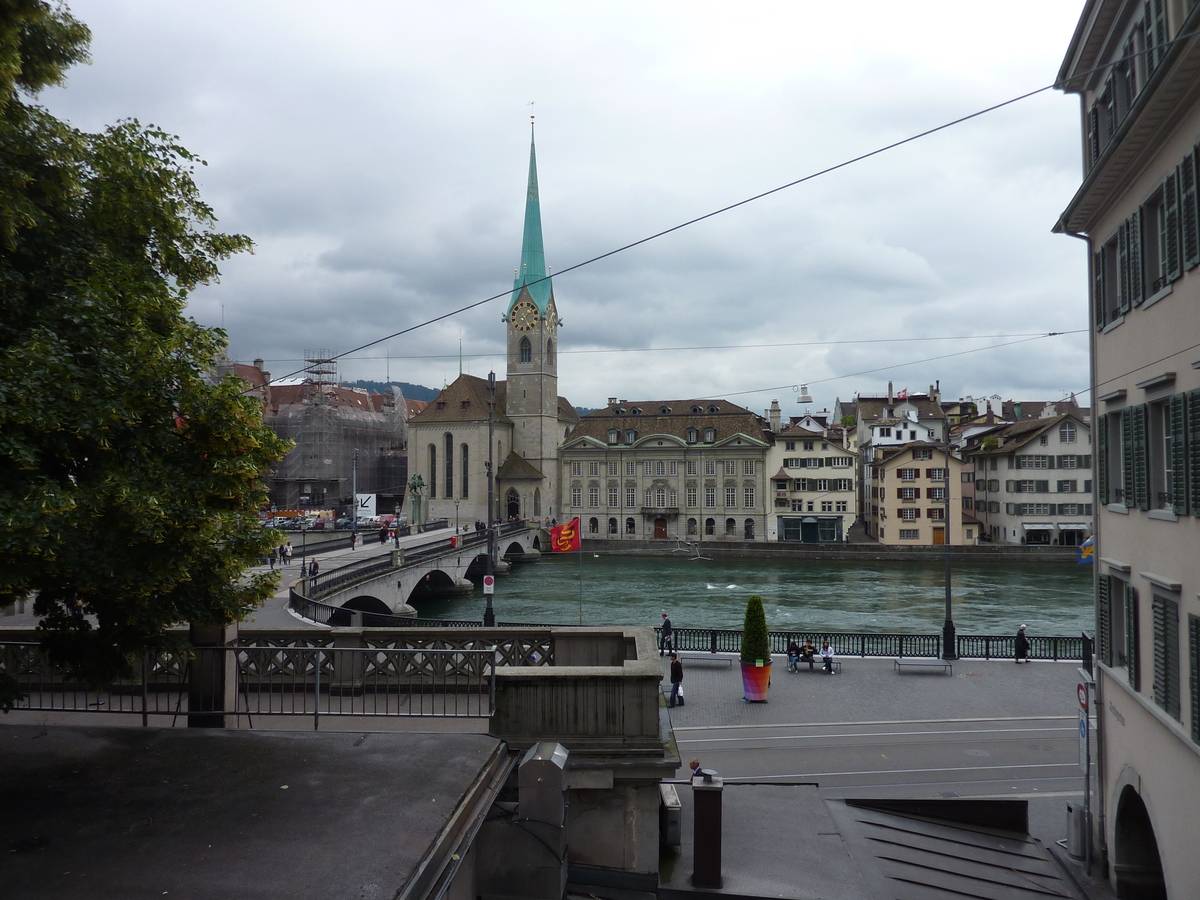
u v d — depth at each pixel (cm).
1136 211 1383
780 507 10500
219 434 970
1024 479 9262
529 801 1024
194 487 933
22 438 772
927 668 3319
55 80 982
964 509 10769
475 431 11531
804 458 10450
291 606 3806
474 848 1027
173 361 927
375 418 13075
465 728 1174
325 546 6906
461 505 11581
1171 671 1264
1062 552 8619
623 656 1398
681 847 1431
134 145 1038
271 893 702
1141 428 1388
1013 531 9325
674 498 10975
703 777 1318
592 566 9162
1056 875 1558
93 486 824
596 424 11531
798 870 1365
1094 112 1595
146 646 996
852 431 13262
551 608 6481
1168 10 1188
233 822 837
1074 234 1722
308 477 11088
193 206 1115
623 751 1119
